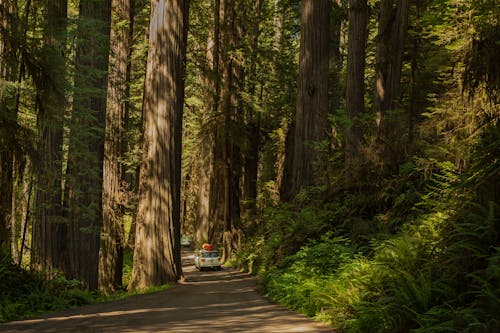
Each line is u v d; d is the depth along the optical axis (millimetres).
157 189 23734
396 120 15672
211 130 39312
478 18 12391
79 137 18250
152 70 24578
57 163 17047
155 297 16062
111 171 26562
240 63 38625
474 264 6918
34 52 12648
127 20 27719
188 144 47406
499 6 10734
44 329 7973
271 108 39562
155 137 24047
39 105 13172
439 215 9500
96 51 19594
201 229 48875
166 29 24469
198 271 37312
